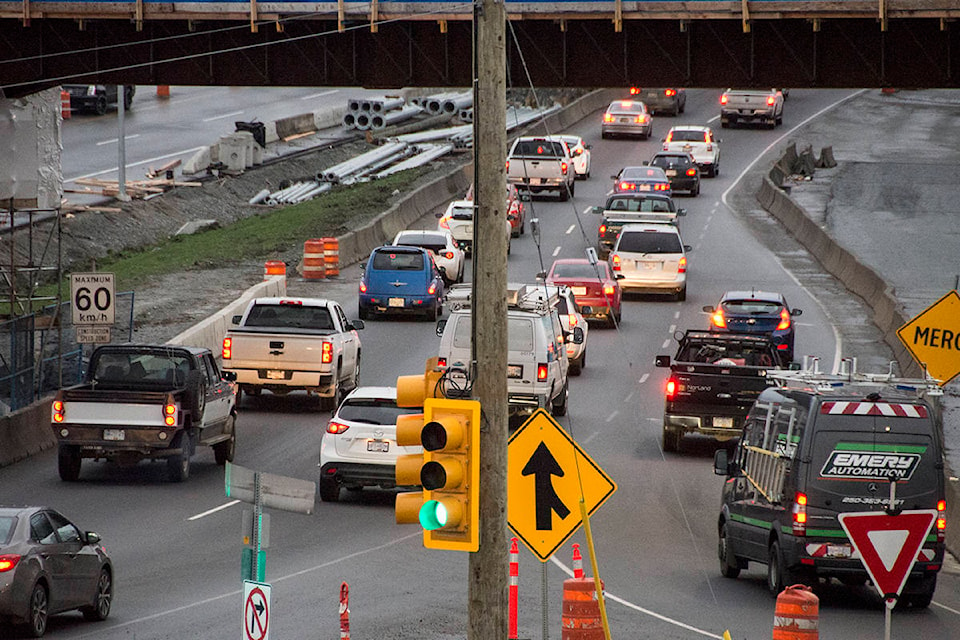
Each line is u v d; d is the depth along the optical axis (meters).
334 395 110.19
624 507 84.06
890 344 135.00
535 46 118.44
